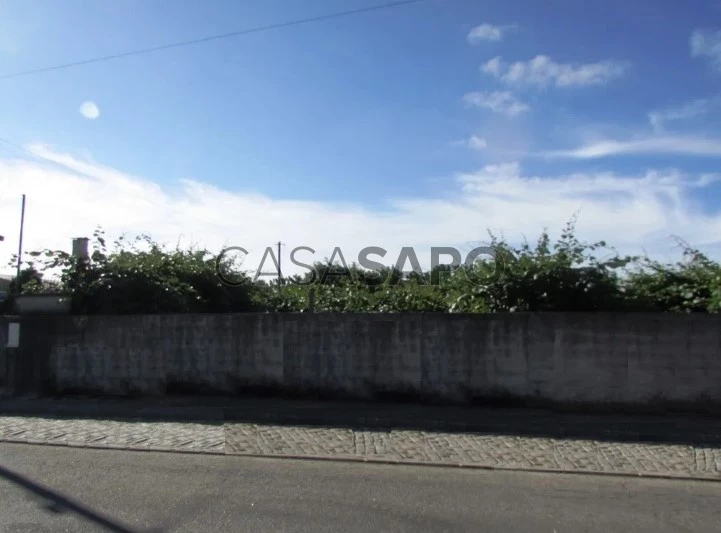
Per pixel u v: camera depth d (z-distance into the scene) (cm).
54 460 741
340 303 1327
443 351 1082
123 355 1212
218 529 504
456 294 1206
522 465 732
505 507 576
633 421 948
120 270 1331
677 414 996
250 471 696
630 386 1012
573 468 722
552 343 1042
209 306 1448
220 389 1173
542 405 1042
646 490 641
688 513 564
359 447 810
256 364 1162
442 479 673
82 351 1229
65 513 541
